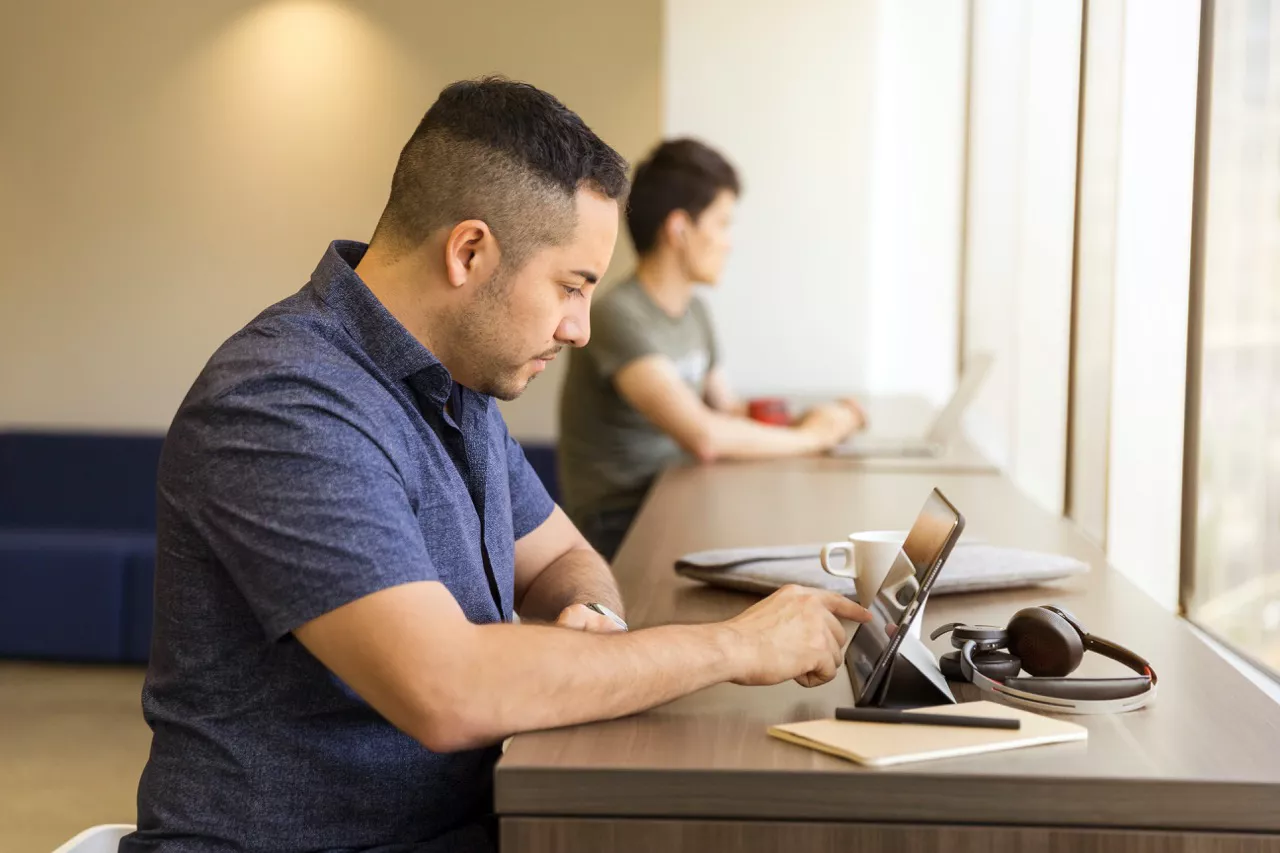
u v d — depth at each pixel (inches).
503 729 40.9
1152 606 59.0
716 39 166.2
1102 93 99.8
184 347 195.5
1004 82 149.5
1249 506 71.4
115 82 192.4
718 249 114.3
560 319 48.9
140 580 163.8
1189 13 77.1
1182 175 78.6
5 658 171.8
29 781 123.6
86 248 195.2
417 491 46.9
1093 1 101.8
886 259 172.4
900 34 169.5
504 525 54.4
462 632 41.3
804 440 114.8
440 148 47.3
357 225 191.5
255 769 44.6
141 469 191.0
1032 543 75.0
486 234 46.9
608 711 42.3
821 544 75.3
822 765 37.9
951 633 53.0
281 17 190.1
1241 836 36.1
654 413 110.0
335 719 44.8
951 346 173.2
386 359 47.3
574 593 60.9
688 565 64.5
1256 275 70.2
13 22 192.5
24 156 194.7
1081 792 36.6
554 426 196.2
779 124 166.6
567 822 38.0
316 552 41.2
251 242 193.0
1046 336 123.3
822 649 46.3
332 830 45.1
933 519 46.9
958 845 36.9
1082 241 104.8
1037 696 43.8
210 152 192.4
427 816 46.5
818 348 168.7
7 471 191.9
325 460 42.3
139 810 46.6
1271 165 68.1
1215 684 46.7
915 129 170.2
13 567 164.1
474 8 189.6
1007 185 147.9
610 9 189.3
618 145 191.2
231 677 44.8
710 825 37.6
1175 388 79.9
